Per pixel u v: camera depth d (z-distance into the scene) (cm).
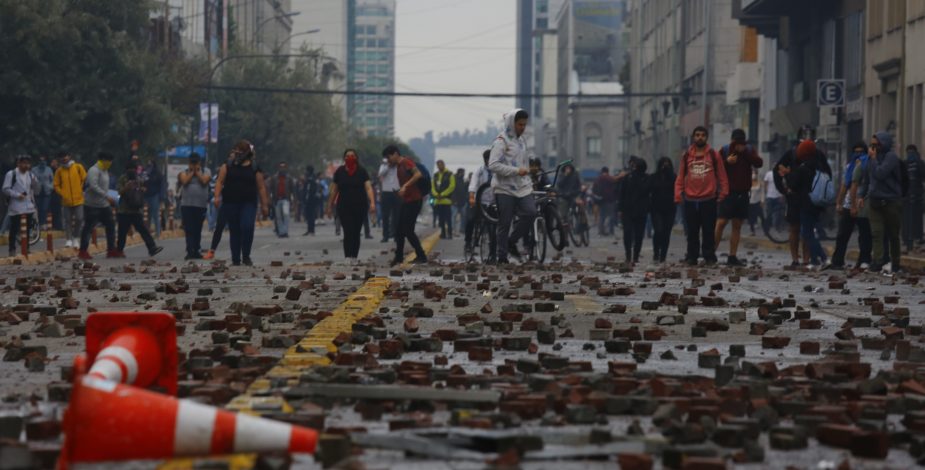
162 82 11594
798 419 1402
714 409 1422
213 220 10712
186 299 3319
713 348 2253
